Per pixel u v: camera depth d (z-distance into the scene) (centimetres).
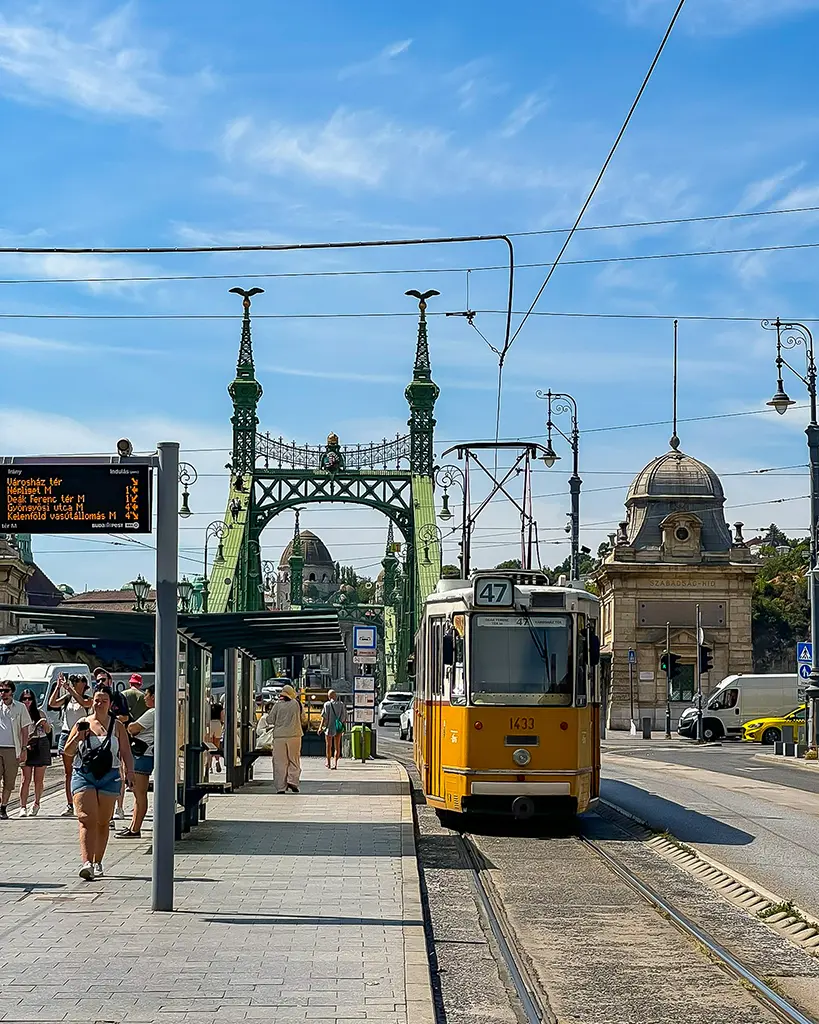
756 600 10381
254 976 974
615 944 1208
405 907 1274
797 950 1191
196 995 915
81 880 1433
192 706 1952
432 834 2081
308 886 1405
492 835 2072
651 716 7869
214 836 1859
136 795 1836
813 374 4184
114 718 1472
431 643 2180
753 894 1452
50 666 4100
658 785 3047
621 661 7912
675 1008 974
